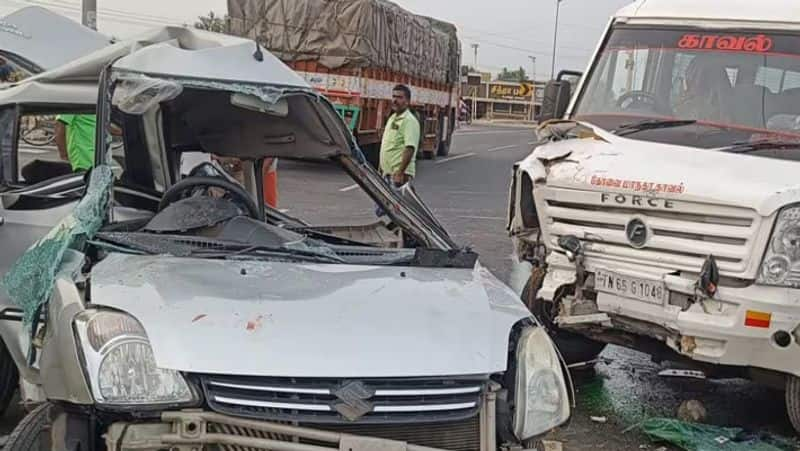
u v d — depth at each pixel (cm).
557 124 641
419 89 2420
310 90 451
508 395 342
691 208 519
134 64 416
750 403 619
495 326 351
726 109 612
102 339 309
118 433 298
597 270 564
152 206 477
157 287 341
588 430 555
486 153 3017
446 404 318
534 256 637
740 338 502
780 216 489
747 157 548
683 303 524
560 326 592
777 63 616
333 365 308
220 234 423
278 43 1942
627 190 544
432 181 1983
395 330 332
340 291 359
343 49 1909
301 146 498
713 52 642
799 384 512
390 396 311
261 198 532
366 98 1959
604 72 681
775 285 491
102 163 410
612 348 751
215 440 298
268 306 336
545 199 595
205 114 485
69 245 378
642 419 577
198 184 452
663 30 672
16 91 484
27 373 387
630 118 641
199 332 313
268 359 306
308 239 443
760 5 650
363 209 1377
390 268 401
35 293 367
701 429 551
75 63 473
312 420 302
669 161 557
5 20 786
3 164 524
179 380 301
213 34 475
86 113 516
